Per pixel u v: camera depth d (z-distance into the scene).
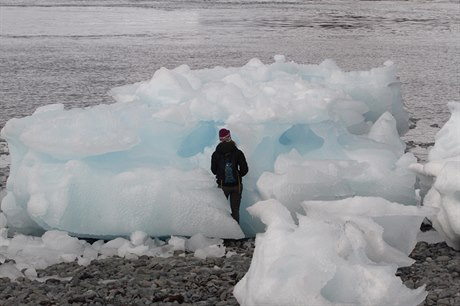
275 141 13.20
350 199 10.71
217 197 12.02
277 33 77.38
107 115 12.75
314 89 14.80
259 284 7.41
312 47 63.66
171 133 12.90
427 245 11.58
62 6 117.94
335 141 13.40
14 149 13.32
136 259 11.12
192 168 12.51
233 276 9.92
